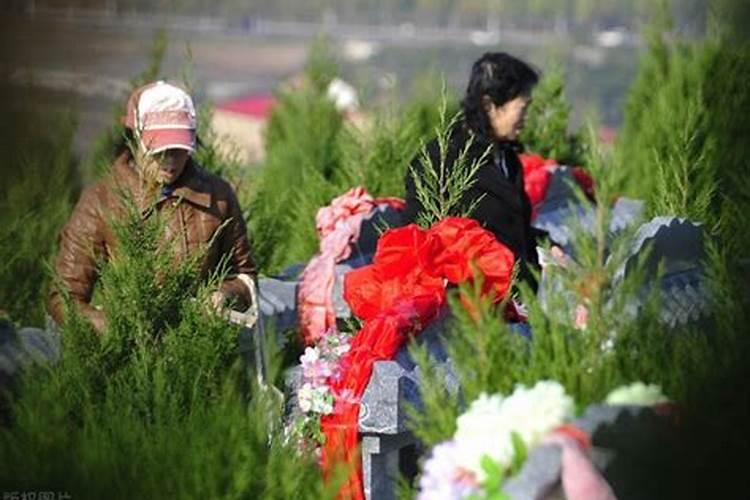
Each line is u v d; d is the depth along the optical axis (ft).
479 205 40.78
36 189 49.83
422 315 32.81
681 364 29.12
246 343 34.68
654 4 66.44
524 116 41.50
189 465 29.40
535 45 348.18
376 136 56.59
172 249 33.99
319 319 41.37
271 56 408.46
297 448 31.58
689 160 47.98
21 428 30.53
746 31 57.98
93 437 30.30
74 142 56.18
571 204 30.19
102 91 61.00
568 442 26.48
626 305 29.14
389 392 31.83
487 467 26.50
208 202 36.17
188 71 51.42
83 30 89.61
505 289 33.22
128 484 29.50
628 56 248.11
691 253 33.47
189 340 32.40
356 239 42.22
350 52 353.31
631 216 48.14
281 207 56.75
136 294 32.63
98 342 32.37
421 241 33.47
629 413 27.27
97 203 35.35
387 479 32.83
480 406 27.17
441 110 36.91
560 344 27.91
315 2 516.32
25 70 60.95
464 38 434.71
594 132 31.81
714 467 28.35
